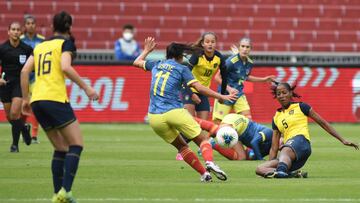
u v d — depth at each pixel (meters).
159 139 61.84
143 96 79.81
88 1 103.00
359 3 106.81
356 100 81.62
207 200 29.41
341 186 33.84
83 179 36.53
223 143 40.88
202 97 49.97
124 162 44.72
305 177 37.81
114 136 64.31
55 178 28.70
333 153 51.62
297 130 38.00
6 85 50.56
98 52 95.56
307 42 103.88
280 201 29.22
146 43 37.41
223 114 54.28
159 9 103.62
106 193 31.36
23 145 55.50
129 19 102.69
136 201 29.09
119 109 79.56
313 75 80.81
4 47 50.31
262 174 37.34
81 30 101.19
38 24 101.19
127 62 79.62
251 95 79.50
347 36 104.56
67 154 27.78
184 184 34.47
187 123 34.72
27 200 29.48
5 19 101.00
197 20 103.50
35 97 28.17
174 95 34.97
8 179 36.34
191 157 35.41
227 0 105.31
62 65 27.66
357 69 81.56
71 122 27.98
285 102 38.31
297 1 106.31
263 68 79.88
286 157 37.19
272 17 105.06
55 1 102.50
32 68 29.17
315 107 81.00
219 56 48.69
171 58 35.69
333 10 106.06
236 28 103.88
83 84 27.88
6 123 77.50
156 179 36.69
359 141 61.06
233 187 33.38
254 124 47.94
